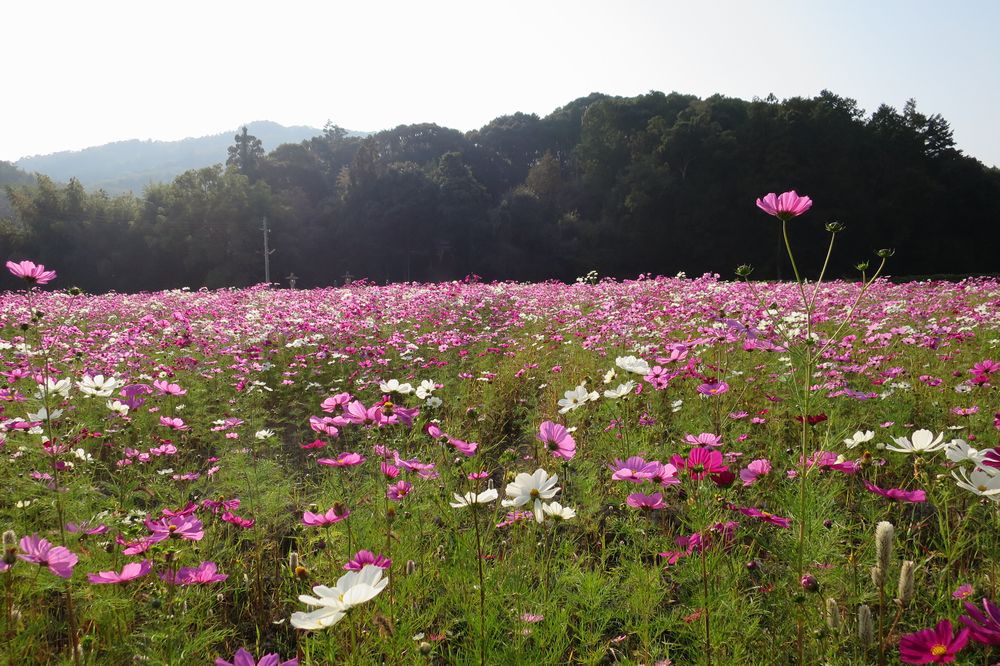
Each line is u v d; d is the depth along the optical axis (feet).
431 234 181.78
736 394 12.65
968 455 5.63
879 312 24.72
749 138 169.37
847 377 14.33
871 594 6.00
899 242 158.71
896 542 6.97
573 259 176.86
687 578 6.25
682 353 10.36
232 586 7.38
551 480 6.05
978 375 11.95
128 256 171.53
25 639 5.50
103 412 13.37
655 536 7.45
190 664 5.56
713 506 6.55
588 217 201.77
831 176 158.81
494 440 13.39
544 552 7.15
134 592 6.30
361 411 7.30
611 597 6.46
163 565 6.14
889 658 5.22
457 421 13.05
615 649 6.40
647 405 11.90
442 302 31.58
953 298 31.65
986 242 169.89
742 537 7.23
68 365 17.10
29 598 6.24
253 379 16.70
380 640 5.46
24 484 7.60
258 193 174.60
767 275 162.20
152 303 36.37
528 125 279.69
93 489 7.94
